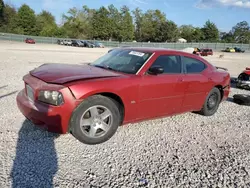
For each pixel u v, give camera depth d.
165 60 4.17
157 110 4.07
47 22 87.44
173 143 3.72
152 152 3.38
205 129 4.43
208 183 2.73
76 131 3.24
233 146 3.77
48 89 3.10
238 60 30.47
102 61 4.52
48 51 27.66
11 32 76.62
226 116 5.36
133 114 3.77
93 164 2.95
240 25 102.12
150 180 2.71
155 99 3.94
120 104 3.65
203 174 2.91
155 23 89.50
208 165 3.13
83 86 3.17
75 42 55.22
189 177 2.83
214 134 4.21
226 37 104.75
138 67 3.85
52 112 3.06
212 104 5.23
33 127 3.86
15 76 8.55
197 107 4.89
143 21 90.25
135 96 3.67
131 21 84.75
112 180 2.66
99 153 3.23
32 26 79.69
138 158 3.18
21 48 30.72
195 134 4.15
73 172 2.76
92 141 3.40
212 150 3.58
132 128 4.20
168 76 4.09
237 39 102.06
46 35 76.44
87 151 3.26
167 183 2.68
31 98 3.43
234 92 8.22
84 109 3.24
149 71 3.85
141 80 3.71
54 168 2.80
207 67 5.04
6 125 3.88
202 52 40.75
